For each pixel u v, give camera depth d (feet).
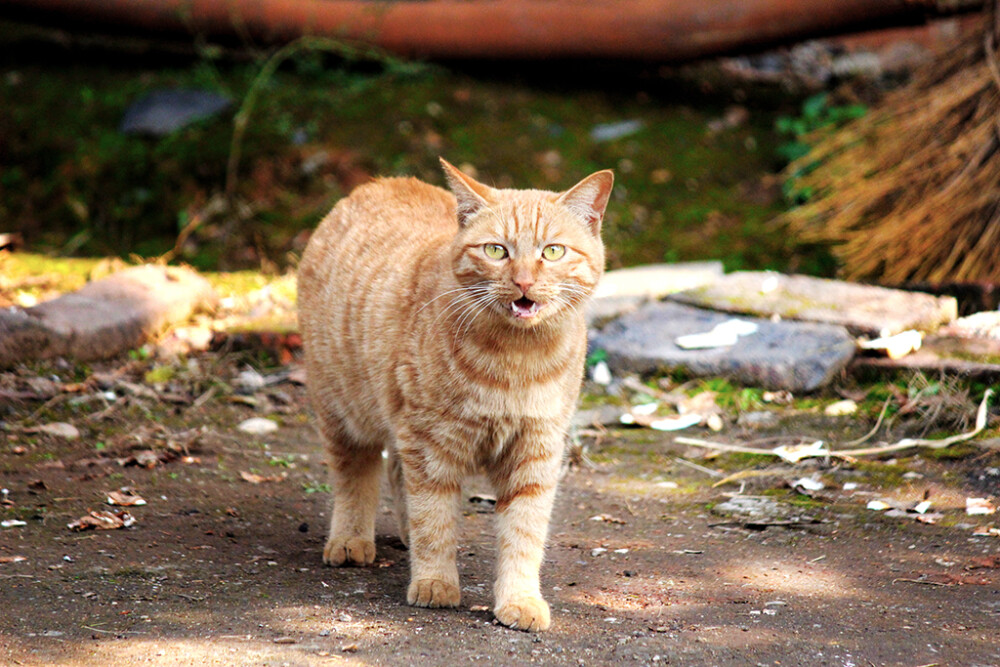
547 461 19.36
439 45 54.49
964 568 21.39
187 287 39.04
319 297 23.20
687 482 27.66
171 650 16.03
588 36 52.70
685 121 54.39
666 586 20.40
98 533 22.08
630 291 39.70
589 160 51.34
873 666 16.28
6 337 32.58
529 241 18.92
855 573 21.21
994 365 32.01
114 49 58.03
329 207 48.37
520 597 18.40
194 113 52.54
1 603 17.74
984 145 39.24
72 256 45.73
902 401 31.27
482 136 52.39
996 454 27.73
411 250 21.45
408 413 19.42
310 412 32.68
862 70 56.34
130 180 49.78
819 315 35.99
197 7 53.52
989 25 41.29
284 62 56.70
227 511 24.27
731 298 37.91
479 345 18.86
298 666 15.58
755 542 23.26
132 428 29.76
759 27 50.14
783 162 50.93
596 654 16.69
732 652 16.78
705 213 48.16
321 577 20.54
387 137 51.90
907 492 26.11
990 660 16.53
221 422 31.12
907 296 37.14
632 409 32.73
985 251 38.50
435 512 19.42
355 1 54.44
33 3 52.75
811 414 31.76
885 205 42.32
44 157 50.85
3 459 26.71
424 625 17.90
